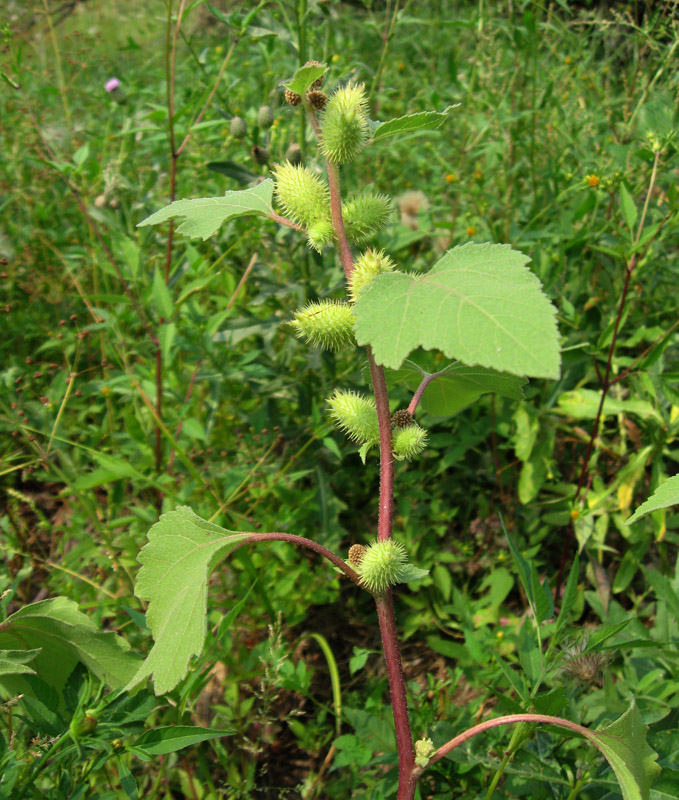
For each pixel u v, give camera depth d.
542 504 0.63
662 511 0.56
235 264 0.77
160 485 0.57
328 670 0.58
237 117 0.66
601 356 0.62
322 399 0.66
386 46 0.80
